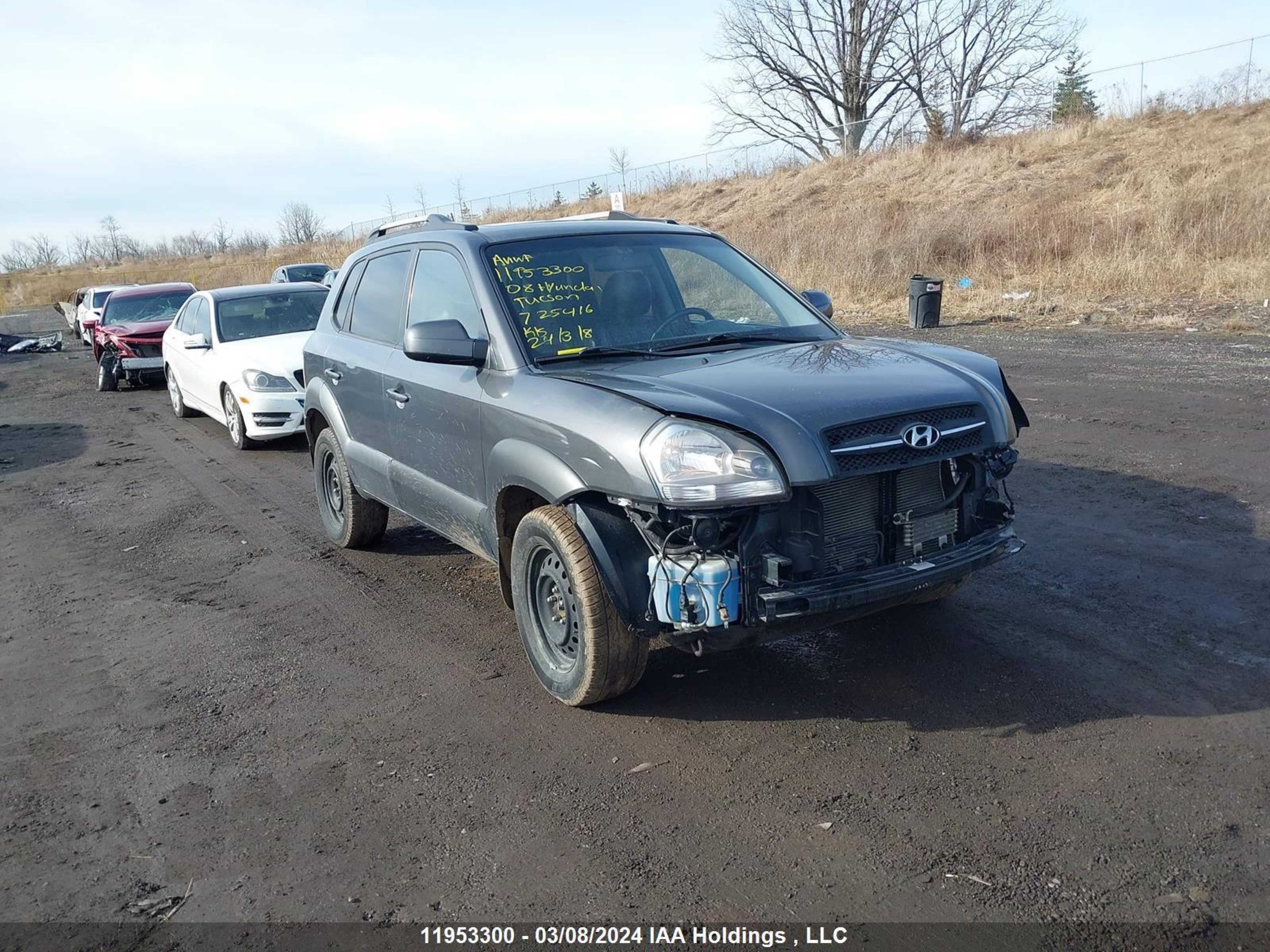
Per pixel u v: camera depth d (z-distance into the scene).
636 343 4.36
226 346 10.91
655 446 3.40
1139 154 23.69
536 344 4.27
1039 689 3.91
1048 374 10.87
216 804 3.54
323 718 4.17
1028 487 6.69
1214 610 4.50
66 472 10.08
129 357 15.84
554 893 2.90
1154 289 16.55
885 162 31.00
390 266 5.54
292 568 6.34
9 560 7.01
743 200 33.31
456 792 3.50
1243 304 14.71
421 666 4.64
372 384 5.40
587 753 3.71
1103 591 4.82
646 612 3.57
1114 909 2.65
